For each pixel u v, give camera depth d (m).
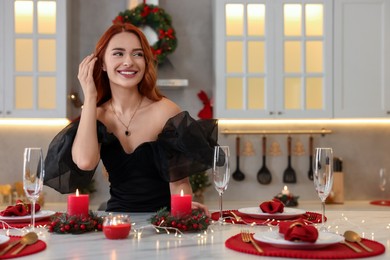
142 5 3.90
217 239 1.40
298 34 3.88
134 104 2.18
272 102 3.84
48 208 3.71
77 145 2.00
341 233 1.50
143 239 1.40
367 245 1.29
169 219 1.51
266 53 3.85
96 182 4.05
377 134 4.15
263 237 1.31
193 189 3.85
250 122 4.11
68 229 1.48
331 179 1.56
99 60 2.11
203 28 4.16
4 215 1.71
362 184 4.15
